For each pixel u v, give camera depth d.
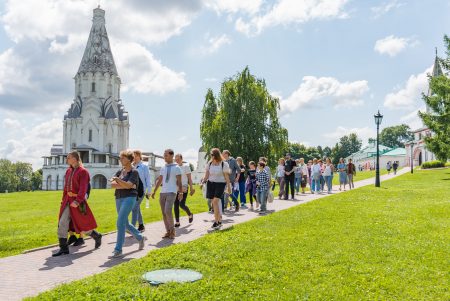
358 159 137.62
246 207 19.53
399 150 117.31
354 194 22.50
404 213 14.68
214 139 42.25
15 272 8.59
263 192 16.91
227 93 43.28
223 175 13.22
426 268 7.97
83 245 11.36
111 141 104.50
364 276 7.56
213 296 6.73
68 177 10.50
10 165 128.75
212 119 45.28
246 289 7.04
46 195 41.00
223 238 10.81
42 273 8.52
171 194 11.90
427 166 64.69
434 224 12.31
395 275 7.62
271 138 42.41
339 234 11.06
